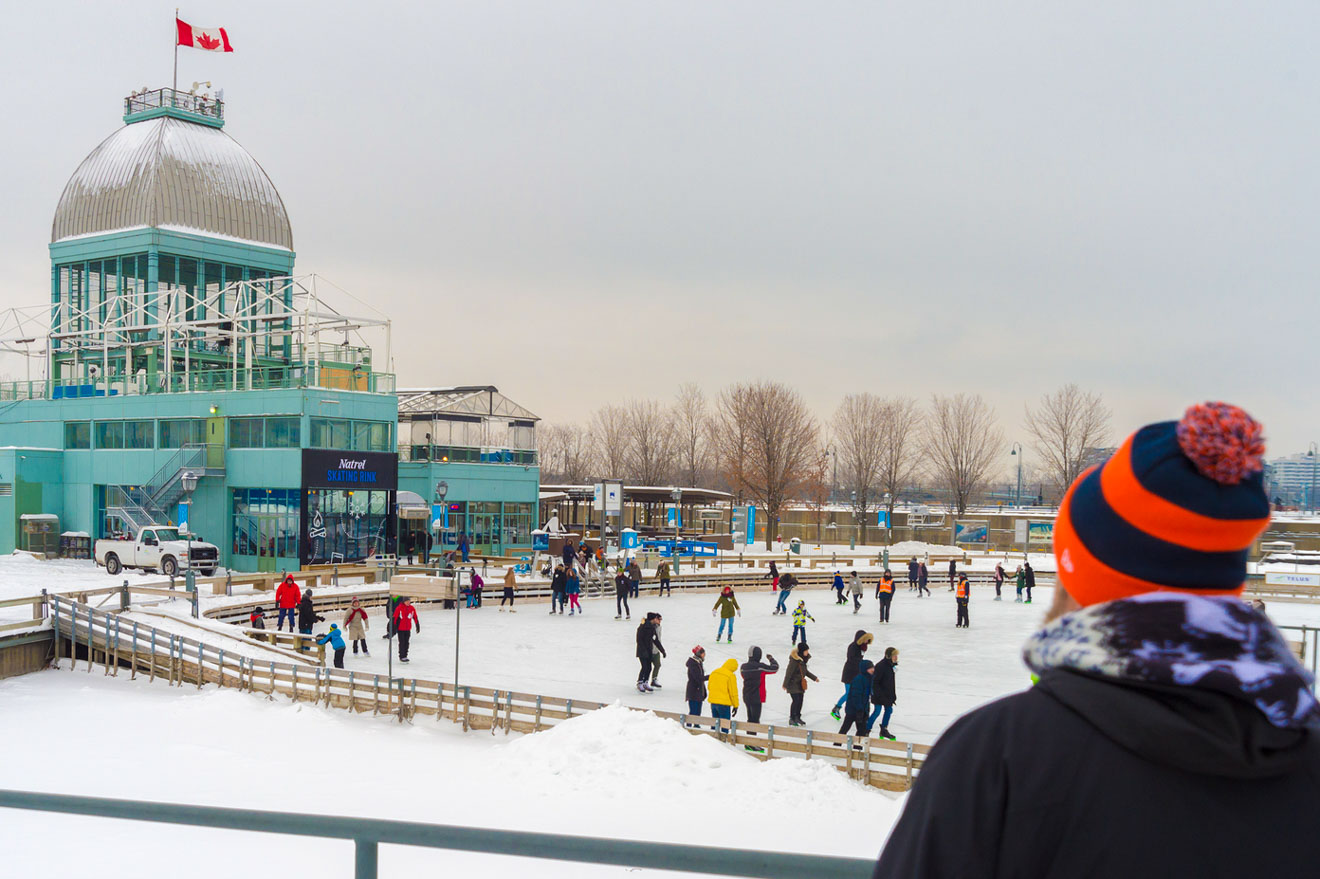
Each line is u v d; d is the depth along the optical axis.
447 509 57.78
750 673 19.77
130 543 47.91
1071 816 1.39
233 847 11.70
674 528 68.38
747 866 2.25
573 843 2.37
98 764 17.36
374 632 34.09
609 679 26.05
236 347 57.34
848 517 93.75
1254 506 1.42
